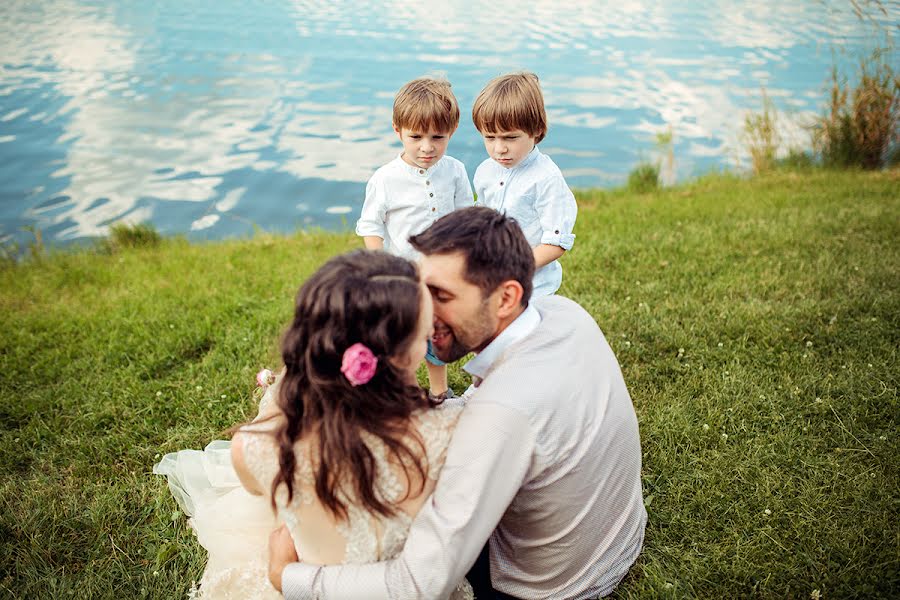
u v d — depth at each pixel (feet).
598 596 7.63
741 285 14.97
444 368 11.17
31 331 14.55
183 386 12.06
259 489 6.45
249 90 44.42
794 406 10.75
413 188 11.65
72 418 11.34
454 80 45.78
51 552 8.73
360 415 5.73
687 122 38.40
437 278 6.40
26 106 40.50
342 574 6.11
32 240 26.04
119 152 34.78
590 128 38.45
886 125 29.40
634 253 17.53
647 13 65.46
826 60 45.78
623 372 12.03
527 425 6.10
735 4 67.41
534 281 11.18
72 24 60.44
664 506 9.12
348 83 45.80
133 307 15.55
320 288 5.50
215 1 71.67
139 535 9.02
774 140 33.78
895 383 11.08
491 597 7.56
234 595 7.11
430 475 6.14
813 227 18.60
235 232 27.48
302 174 32.68
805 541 8.38
